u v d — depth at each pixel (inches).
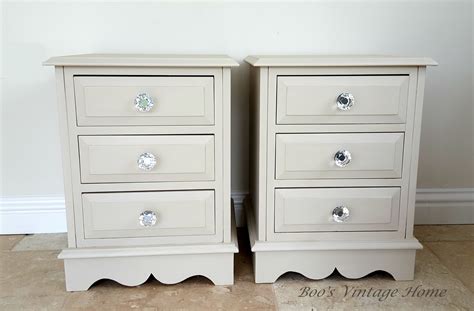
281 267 46.7
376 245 46.2
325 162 44.5
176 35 57.7
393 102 43.6
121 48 57.6
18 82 57.2
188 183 44.1
